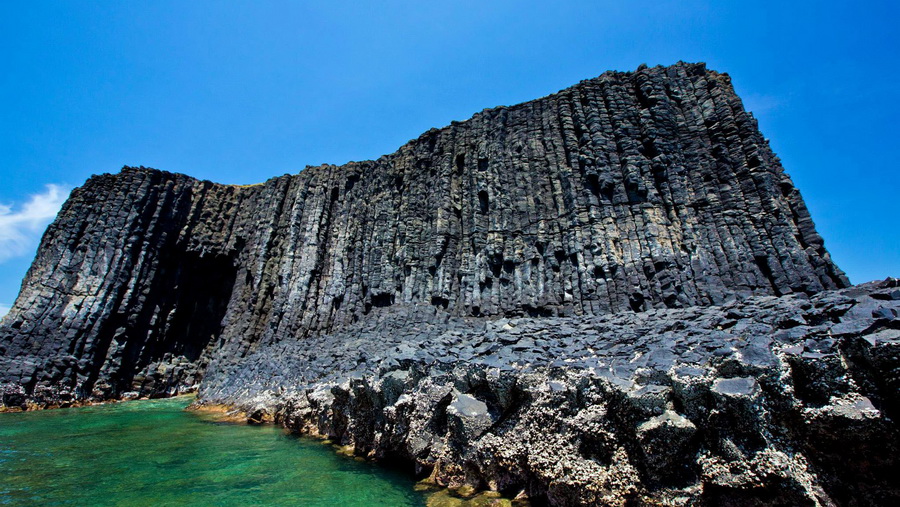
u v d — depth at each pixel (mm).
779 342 8898
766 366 8211
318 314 35000
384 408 14242
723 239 21453
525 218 28203
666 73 28156
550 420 10266
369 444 15156
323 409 18578
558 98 30688
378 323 28859
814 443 7582
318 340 30906
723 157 23516
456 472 11680
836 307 9625
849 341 7945
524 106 32906
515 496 10422
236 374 31438
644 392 8969
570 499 9305
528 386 11008
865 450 7117
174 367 38781
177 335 40875
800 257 19391
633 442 9055
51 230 39875
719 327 11531
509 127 32781
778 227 20453
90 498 11391
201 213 44969
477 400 12109
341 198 40969
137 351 37156
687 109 26328
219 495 11492
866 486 7086
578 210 25562
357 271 35969
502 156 31375
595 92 28953
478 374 12141
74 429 21375
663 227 22906
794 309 10688
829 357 7891
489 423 11453
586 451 9570
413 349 16500
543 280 25406
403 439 13695
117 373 34812
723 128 24375
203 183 46312
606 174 25344
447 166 33531
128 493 11711
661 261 21625
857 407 7270
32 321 33844
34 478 13039
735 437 7984
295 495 11414
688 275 21031
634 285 21812
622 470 8867
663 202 23875
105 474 13391
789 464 7422
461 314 27094
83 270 36906
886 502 6879
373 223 38031
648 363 9945
